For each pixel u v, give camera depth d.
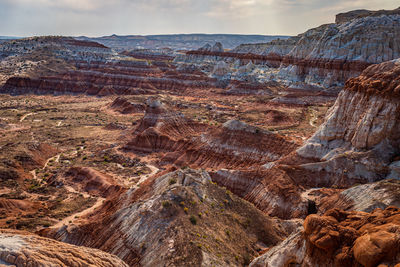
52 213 49.41
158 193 37.47
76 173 67.94
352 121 49.88
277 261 20.33
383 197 35.84
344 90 52.72
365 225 17.88
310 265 18.27
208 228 31.69
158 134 87.06
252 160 62.44
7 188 60.12
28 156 75.62
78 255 22.17
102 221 37.38
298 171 49.50
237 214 36.91
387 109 45.16
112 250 32.12
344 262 16.53
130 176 68.31
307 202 43.38
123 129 110.81
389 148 45.72
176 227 30.42
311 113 123.88
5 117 126.81
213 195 38.03
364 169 45.03
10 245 19.56
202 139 73.69
